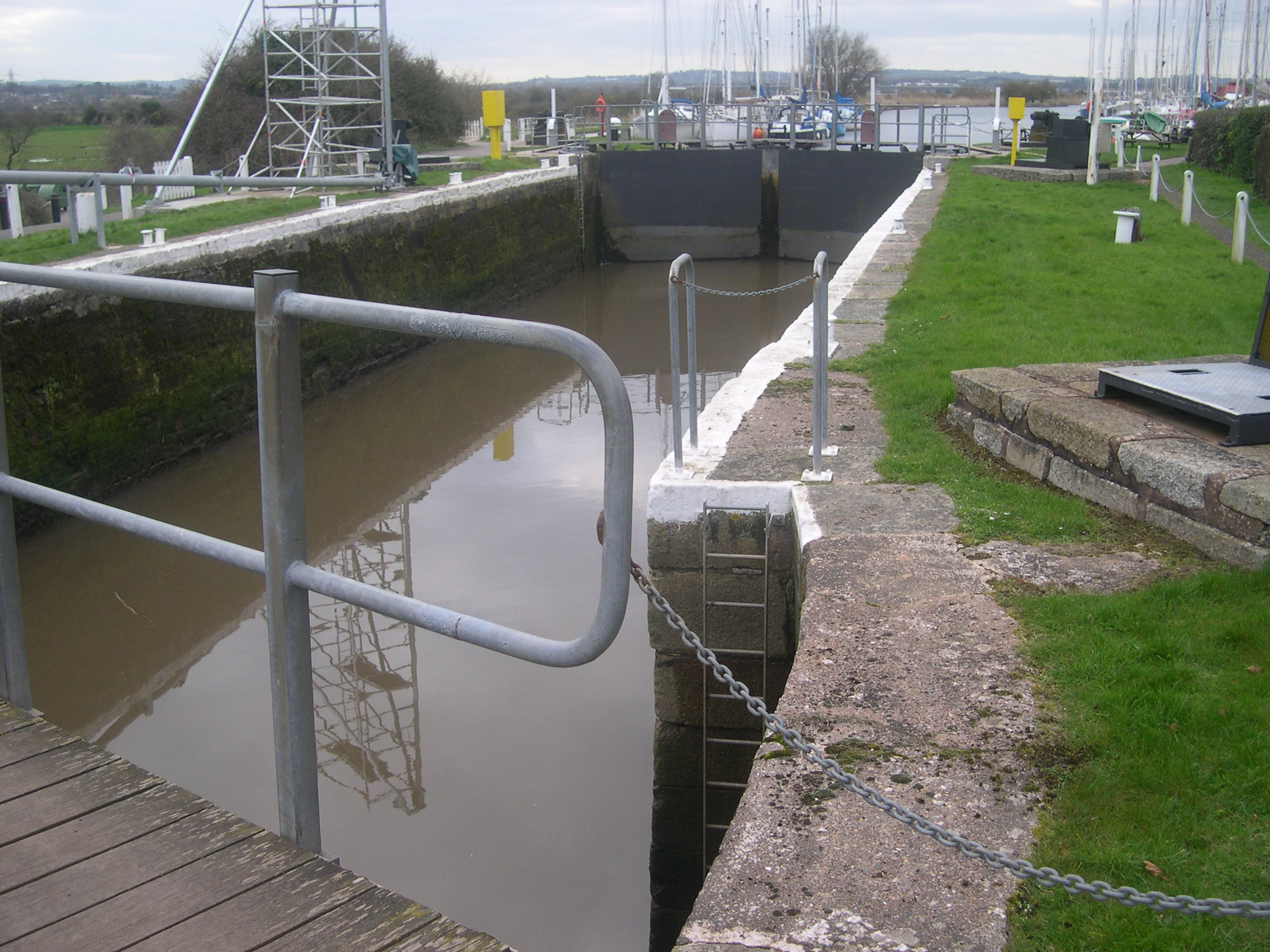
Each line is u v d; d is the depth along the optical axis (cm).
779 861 271
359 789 616
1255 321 951
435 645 795
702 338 1981
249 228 1470
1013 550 464
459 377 1673
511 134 4369
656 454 1217
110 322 1114
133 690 735
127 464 1144
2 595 301
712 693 575
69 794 257
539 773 634
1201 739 314
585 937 512
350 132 3209
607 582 197
